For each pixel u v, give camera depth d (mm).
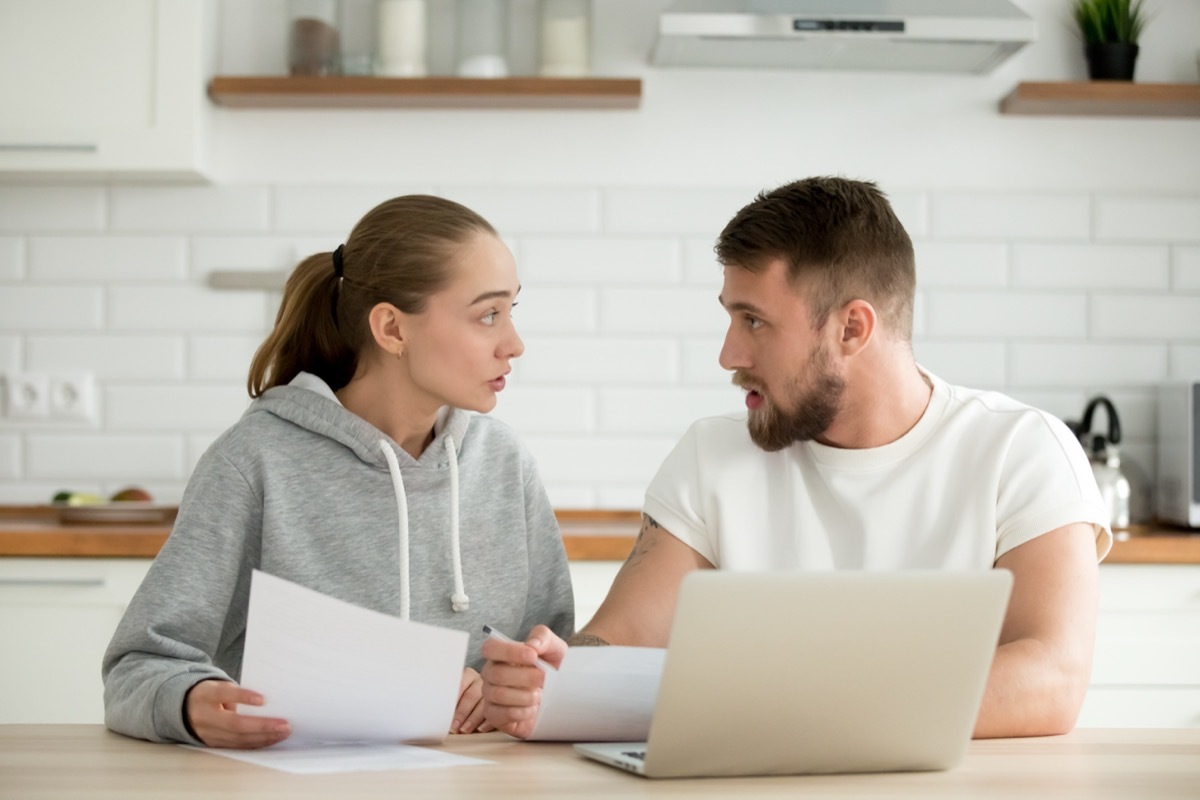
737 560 1776
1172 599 2643
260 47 3221
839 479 1755
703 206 3244
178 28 3000
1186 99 3076
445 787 1032
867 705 1087
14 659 2592
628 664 1266
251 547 1625
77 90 2992
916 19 2852
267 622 1172
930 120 3252
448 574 1704
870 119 3248
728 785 1064
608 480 3232
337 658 1191
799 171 3248
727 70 3234
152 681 1312
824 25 2844
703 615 1030
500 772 1112
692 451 1863
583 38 3133
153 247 3229
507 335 1649
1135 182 3270
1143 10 3268
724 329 3248
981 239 3254
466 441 1777
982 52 3018
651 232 3244
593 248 3242
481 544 1748
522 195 3242
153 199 3227
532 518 1844
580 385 3234
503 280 1626
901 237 1732
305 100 3125
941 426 1754
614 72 3227
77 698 2592
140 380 3227
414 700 1222
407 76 3088
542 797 997
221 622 1562
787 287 1674
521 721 1301
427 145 3234
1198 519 2939
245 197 3227
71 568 2604
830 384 1701
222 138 3221
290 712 1217
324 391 1675
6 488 3221
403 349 1642
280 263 3229
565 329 3238
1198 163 3268
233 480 1602
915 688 1093
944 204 3254
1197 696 2637
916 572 1066
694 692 1050
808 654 1059
